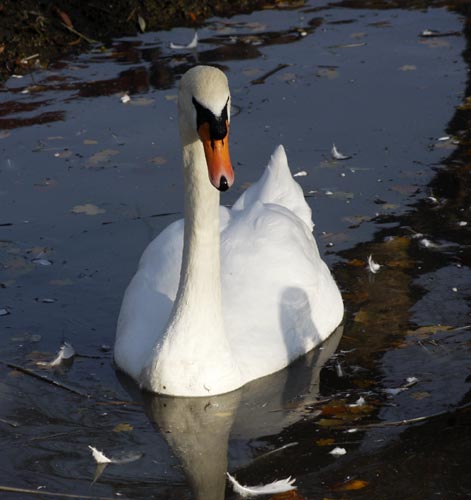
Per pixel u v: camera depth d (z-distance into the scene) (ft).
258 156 53.93
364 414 35.01
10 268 44.34
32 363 38.32
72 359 38.65
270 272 39.47
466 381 36.68
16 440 33.83
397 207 48.93
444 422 34.24
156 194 50.55
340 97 60.70
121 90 62.08
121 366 37.78
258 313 38.50
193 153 33.78
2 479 31.78
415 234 46.55
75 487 31.37
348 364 38.37
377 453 32.71
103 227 47.57
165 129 57.21
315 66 65.05
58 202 49.80
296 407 35.73
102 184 51.47
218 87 31.63
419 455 32.48
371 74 63.72
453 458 32.24
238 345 37.55
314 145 55.06
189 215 34.81
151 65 65.77
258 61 65.92
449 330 39.91
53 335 40.09
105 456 32.96
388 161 53.26
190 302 35.70
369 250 45.47
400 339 39.58
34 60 66.80
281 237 40.52
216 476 31.99
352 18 73.31
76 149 55.01
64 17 70.44
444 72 63.77
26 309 41.60
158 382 36.24
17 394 36.45
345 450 32.96
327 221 47.91
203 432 34.40
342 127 57.00
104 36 70.74
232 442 33.83
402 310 41.37
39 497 30.86
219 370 36.22
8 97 61.67
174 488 31.40
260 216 41.11
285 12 74.84
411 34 69.92
